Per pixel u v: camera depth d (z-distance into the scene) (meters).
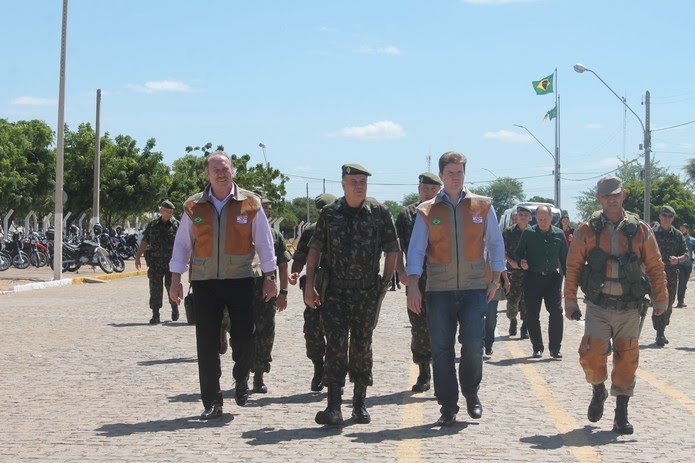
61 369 11.38
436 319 8.09
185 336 14.99
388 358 12.46
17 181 52.56
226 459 6.79
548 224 12.53
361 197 7.95
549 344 12.57
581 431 7.80
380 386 10.18
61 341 14.30
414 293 8.11
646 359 12.62
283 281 9.02
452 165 8.07
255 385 9.73
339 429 7.89
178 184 59.34
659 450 7.09
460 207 8.11
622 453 6.98
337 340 7.96
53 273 31.88
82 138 56.59
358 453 6.98
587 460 6.75
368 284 8.01
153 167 58.16
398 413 8.62
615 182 7.75
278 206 64.31
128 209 57.91
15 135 55.22
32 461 6.75
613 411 8.73
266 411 8.71
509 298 15.07
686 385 10.34
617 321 7.70
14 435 7.63
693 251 29.38
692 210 70.94
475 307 8.10
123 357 12.48
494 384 10.34
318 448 7.15
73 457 6.87
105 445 7.26
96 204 43.66
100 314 18.91
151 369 11.36
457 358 12.12
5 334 15.25
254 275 8.48
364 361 8.13
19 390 9.86
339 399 7.98
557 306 12.54
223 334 10.09
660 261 7.83
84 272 35.16
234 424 8.10
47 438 7.52
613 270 7.68
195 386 10.11
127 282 30.92
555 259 12.52
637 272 7.66
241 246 8.29
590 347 7.75
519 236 15.08
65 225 40.31
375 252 8.02
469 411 8.25
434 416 8.48
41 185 55.97
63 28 29.36
